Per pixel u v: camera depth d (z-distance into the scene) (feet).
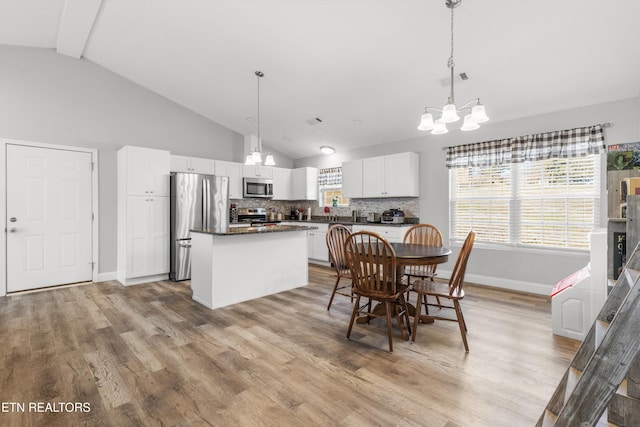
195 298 11.83
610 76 9.95
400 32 9.69
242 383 6.31
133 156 14.30
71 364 7.02
